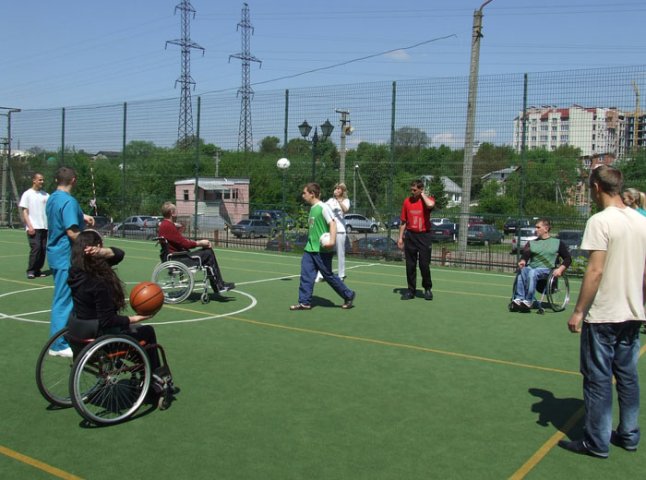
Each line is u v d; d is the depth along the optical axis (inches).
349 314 359.3
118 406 197.8
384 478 153.9
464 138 606.9
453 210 734.5
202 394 214.8
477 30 709.3
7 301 382.3
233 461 162.7
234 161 872.9
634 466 163.3
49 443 173.0
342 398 212.7
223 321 334.3
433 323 339.0
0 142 1016.9
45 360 218.2
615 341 166.9
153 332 200.7
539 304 371.9
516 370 251.0
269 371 243.4
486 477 155.5
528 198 606.5
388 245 655.1
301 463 161.8
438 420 193.5
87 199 949.2
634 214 165.0
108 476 154.0
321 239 361.4
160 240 382.0
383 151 648.4
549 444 176.4
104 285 187.3
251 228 776.3
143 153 882.8
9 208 1027.3
